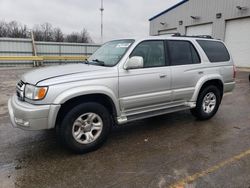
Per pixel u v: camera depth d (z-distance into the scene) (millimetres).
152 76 3945
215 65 4957
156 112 4191
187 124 4820
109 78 3498
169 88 4234
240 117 5324
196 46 4734
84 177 2859
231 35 17953
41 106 3049
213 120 5102
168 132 4371
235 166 3092
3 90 8609
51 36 40000
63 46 23578
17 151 3541
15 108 3172
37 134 4199
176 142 3904
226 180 2775
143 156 3400
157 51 4133
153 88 4000
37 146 3717
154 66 4047
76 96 3209
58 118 3324
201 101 4859
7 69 17500
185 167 3082
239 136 4164
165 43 4270
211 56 4957
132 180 2793
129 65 3600
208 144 3814
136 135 4219
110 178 2836
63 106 3283
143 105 3977
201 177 2842
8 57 18391
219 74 5016
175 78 4273
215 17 18984
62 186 2682
